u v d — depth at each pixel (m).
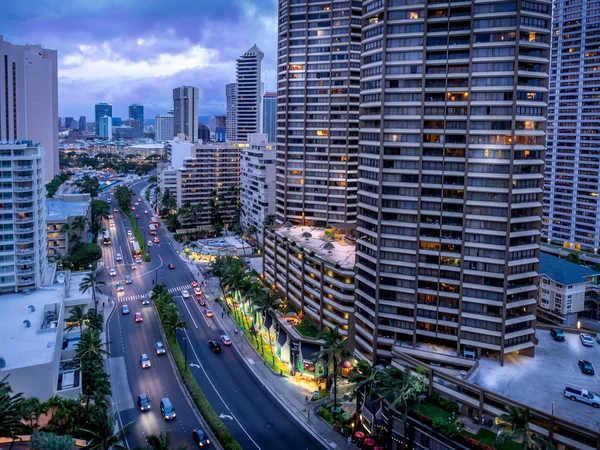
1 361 108.75
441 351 120.62
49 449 85.25
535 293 120.19
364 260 132.75
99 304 184.75
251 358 145.62
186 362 138.62
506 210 114.56
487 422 100.12
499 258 115.50
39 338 123.81
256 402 121.75
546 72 116.44
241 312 178.75
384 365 127.31
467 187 117.00
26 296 154.38
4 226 154.50
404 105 121.44
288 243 176.12
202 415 113.31
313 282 157.75
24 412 94.31
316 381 131.12
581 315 170.25
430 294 122.00
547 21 115.00
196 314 178.62
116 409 117.31
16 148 153.50
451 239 119.44
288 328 153.12
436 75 118.44
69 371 125.25
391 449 103.12
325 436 108.12
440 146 119.06
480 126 115.62
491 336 116.50
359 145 134.62
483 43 114.12
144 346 152.50
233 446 99.44
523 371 112.44
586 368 111.25
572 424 88.06
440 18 117.50
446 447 94.88
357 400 111.94
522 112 114.44
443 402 104.31
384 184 124.44
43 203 173.50
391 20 121.38
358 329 136.00
